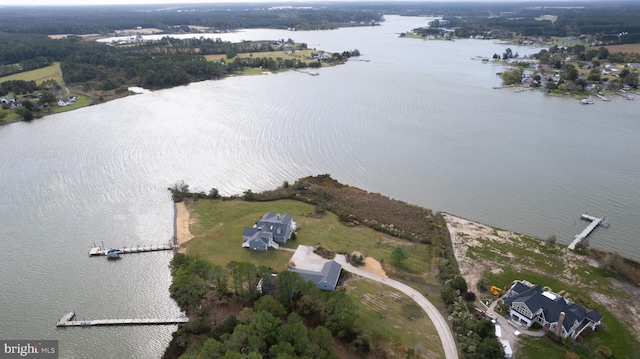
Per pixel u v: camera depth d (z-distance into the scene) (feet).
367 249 287.69
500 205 353.92
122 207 341.41
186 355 188.03
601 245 301.84
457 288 243.60
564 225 325.01
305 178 396.57
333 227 312.91
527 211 344.69
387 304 236.22
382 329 218.18
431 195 371.15
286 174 407.03
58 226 313.53
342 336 208.03
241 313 220.84
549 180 397.19
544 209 347.56
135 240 296.92
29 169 404.98
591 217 332.60
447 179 399.65
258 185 385.09
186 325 217.56
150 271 266.16
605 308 238.27
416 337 214.07
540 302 224.74
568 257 284.82
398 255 263.08
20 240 295.89
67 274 262.47
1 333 217.97
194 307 233.35
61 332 220.02
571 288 253.85
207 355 186.50
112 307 236.43
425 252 286.05
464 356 200.34
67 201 349.82
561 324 212.84
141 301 241.35
